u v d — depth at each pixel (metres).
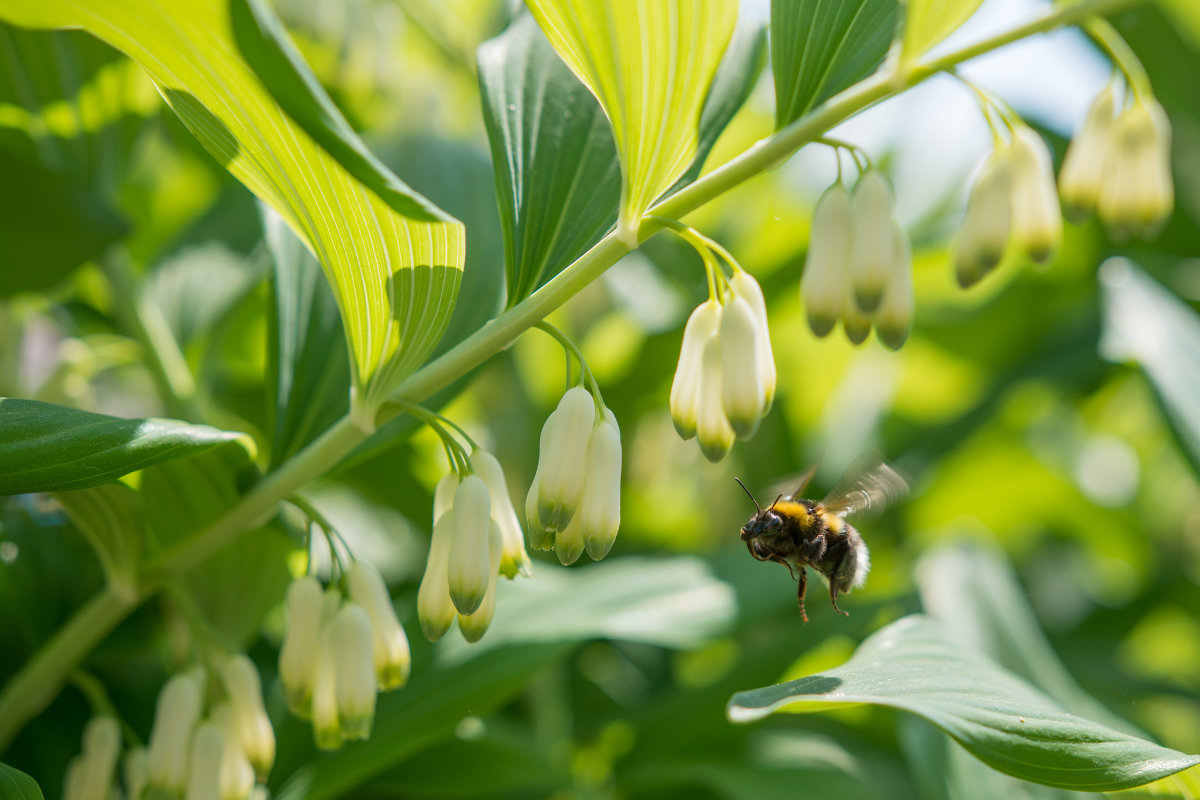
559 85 0.44
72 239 0.47
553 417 0.40
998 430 0.78
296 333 0.45
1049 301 0.78
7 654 0.47
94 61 0.48
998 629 0.54
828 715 0.60
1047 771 0.39
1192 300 0.75
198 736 0.42
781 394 0.73
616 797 0.52
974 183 0.42
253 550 0.47
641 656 0.63
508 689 0.47
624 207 0.41
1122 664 0.71
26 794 0.39
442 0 0.66
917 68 0.41
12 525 0.48
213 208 0.58
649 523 0.68
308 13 0.58
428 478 0.55
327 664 0.42
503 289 0.47
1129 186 0.44
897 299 0.41
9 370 0.52
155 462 0.40
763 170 0.41
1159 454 0.96
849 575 0.49
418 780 0.49
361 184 0.38
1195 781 0.41
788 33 0.41
